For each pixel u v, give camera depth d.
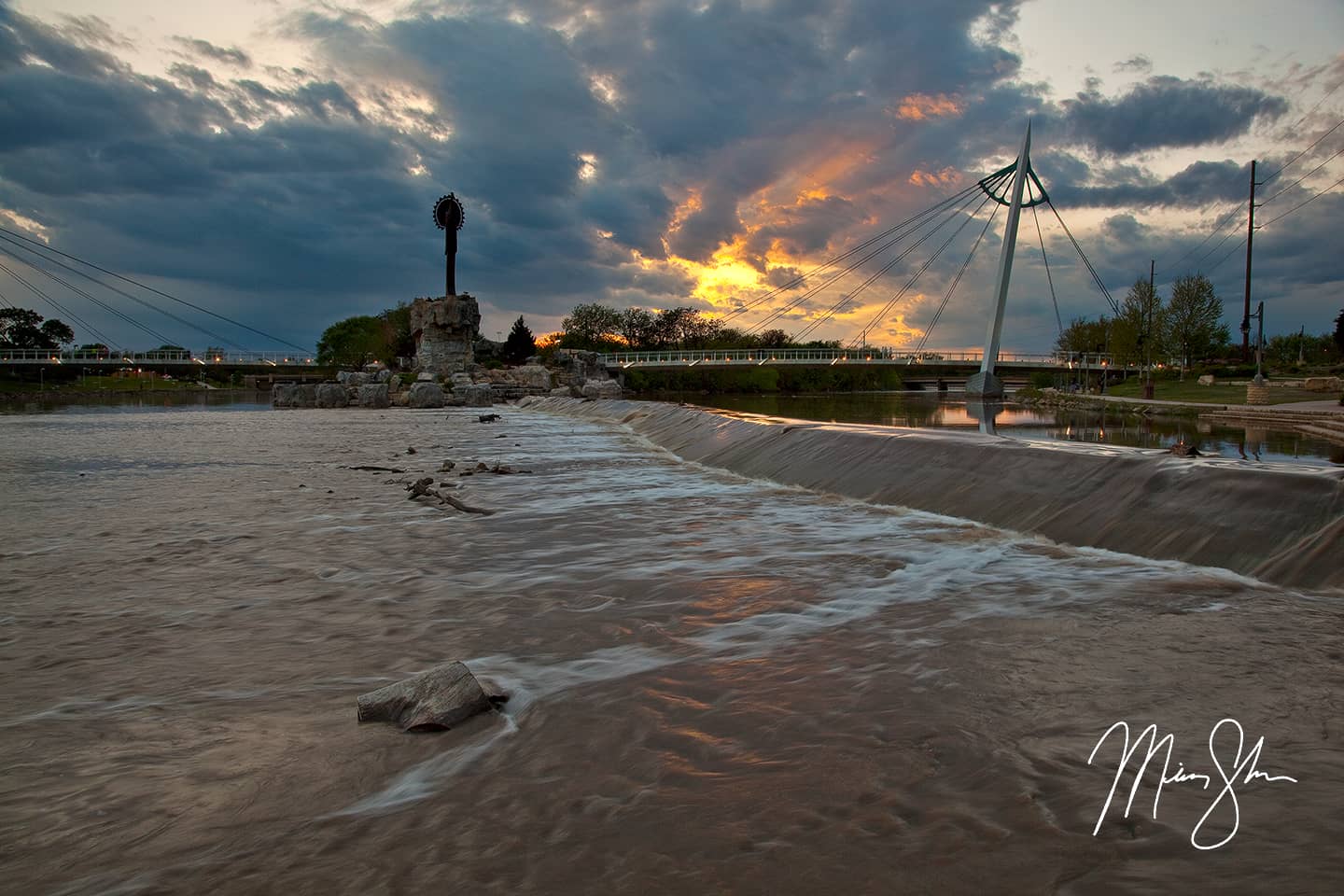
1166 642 5.56
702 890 2.84
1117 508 9.66
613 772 3.76
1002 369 100.88
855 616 6.35
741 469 17.50
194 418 48.50
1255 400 46.62
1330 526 7.49
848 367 104.94
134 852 3.18
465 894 2.86
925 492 12.41
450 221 97.38
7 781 3.79
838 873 2.92
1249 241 79.19
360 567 8.34
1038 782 3.56
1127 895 2.75
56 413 60.19
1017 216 78.50
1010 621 6.15
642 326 171.75
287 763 3.93
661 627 6.12
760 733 4.16
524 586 7.45
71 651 5.77
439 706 4.38
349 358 138.25
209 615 6.63
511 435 30.91
